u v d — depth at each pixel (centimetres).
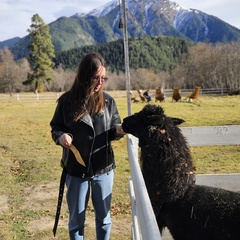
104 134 341
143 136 367
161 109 390
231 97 3956
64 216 582
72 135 332
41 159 992
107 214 361
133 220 317
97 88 327
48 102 3572
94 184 349
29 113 2464
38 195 687
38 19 5884
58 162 954
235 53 5616
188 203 344
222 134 459
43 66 5906
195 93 3209
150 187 363
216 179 442
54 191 709
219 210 327
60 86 7488
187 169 357
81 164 336
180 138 372
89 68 317
